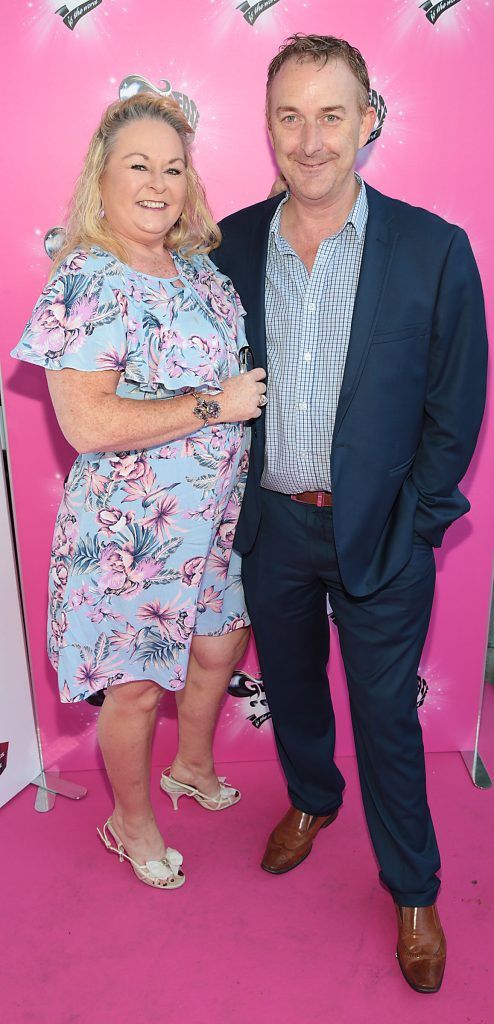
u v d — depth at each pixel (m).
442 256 1.58
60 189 2.01
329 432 1.72
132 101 1.65
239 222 1.89
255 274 1.78
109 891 2.11
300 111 1.53
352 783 2.48
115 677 1.87
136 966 1.89
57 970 1.88
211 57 1.96
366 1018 1.75
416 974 1.80
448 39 1.95
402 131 2.02
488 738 2.68
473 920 1.98
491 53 1.96
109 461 1.71
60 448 2.21
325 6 1.92
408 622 1.76
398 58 1.96
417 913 1.85
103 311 1.60
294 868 2.17
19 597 2.31
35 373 2.15
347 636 1.82
